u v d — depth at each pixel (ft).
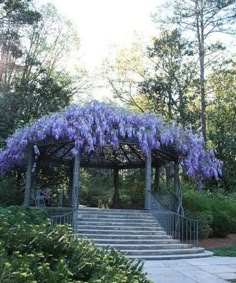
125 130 51.47
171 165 64.34
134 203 79.10
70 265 13.20
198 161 55.83
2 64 103.60
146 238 46.88
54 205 71.00
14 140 56.65
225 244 52.80
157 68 111.14
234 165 88.69
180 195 57.67
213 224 57.67
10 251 13.79
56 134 50.39
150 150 53.06
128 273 12.88
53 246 14.37
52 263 13.35
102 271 12.41
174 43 105.70
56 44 117.80
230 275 31.78
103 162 72.49
